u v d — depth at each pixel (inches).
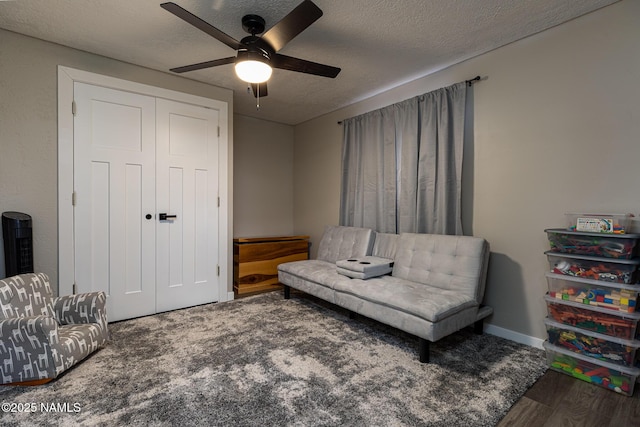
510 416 60.4
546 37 91.0
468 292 93.6
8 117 93.4
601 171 81.0
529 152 94.3
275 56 81.3
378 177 138.5
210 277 134.6
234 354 86.0
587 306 72.4
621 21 77.8
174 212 124.7
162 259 122.0
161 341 94.5
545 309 90.9
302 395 66.9
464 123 108.1
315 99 151.2
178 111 125.3
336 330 104.3
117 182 112.3
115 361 81.4
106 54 107.4
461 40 97.3
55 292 101.1
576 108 85.2
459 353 87.6
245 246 150.9
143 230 117.6
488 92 104.1
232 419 59.1
